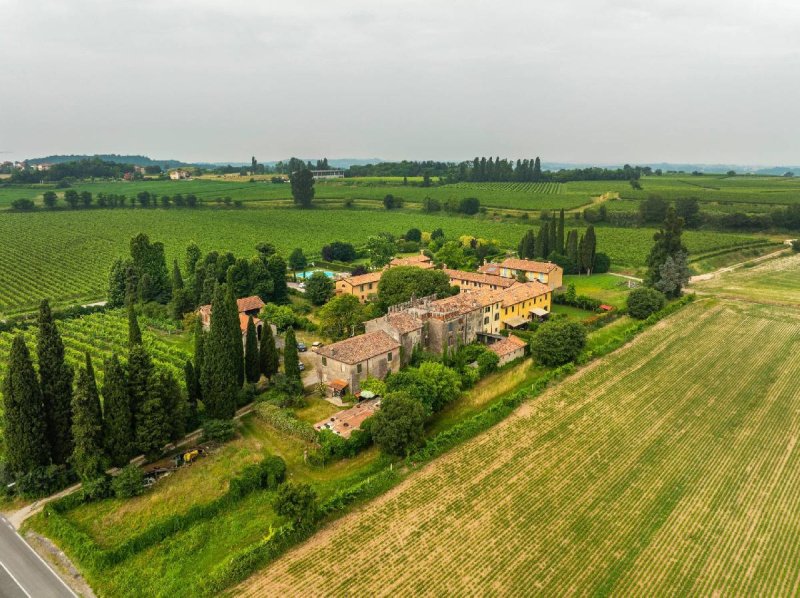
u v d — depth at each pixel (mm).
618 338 105562
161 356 101562
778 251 194375
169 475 64812
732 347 102312
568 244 168750
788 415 76938
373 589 47000
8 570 50219
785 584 47312
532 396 83438
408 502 58781
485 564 49844
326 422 75188
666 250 135125
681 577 48188
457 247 168875
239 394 81688
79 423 60531
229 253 141375
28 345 107750
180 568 50344
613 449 69000
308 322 119188
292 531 52719
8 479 61094
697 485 61594
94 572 49812
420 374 77875
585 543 52406
